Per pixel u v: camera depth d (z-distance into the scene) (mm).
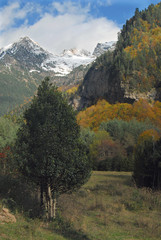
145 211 16359
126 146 64000
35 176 11844
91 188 24469
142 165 27141
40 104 12367
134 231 11555
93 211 15609
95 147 58188
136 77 120562
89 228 11375
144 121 83688
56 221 11305
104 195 21156
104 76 136250
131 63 124938
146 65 126750
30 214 11531
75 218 13016
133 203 17516
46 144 11281
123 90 118188
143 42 143250
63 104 12555
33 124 12039
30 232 8383
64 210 14156
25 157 11703
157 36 146375
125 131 68000
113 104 116625
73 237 9297
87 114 112062
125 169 52969
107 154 58312
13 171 16453
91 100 148625
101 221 13062
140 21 162000
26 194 15203
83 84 163875
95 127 95125
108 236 10305
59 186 12219
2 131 27891
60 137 11781
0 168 17188
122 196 20062
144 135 43031
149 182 27016
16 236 7754
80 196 19469
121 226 12398
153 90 118375
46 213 11664
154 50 135875
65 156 11445
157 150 26469
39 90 13008
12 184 15344
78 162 12016
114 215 14781
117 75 124188
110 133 69250
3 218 9516
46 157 11234
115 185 25562
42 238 8258
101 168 57062
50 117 11977
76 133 12555
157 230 11625
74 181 12000
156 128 65688
